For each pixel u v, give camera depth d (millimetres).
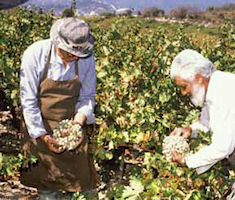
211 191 3920
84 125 4051
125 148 4832
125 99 5191
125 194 3654
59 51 3668
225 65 6602
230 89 3371
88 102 4000
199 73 3412
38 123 3803
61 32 3506
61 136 3793
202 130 3930
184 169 3803
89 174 4113
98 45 7301
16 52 6641
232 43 7387
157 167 3945
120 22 8492
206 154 3469
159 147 4355
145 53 6543
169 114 5000
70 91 3818
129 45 7395
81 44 3521
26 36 7285
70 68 3787
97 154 4484
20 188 5184
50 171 3988
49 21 8484
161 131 4531
